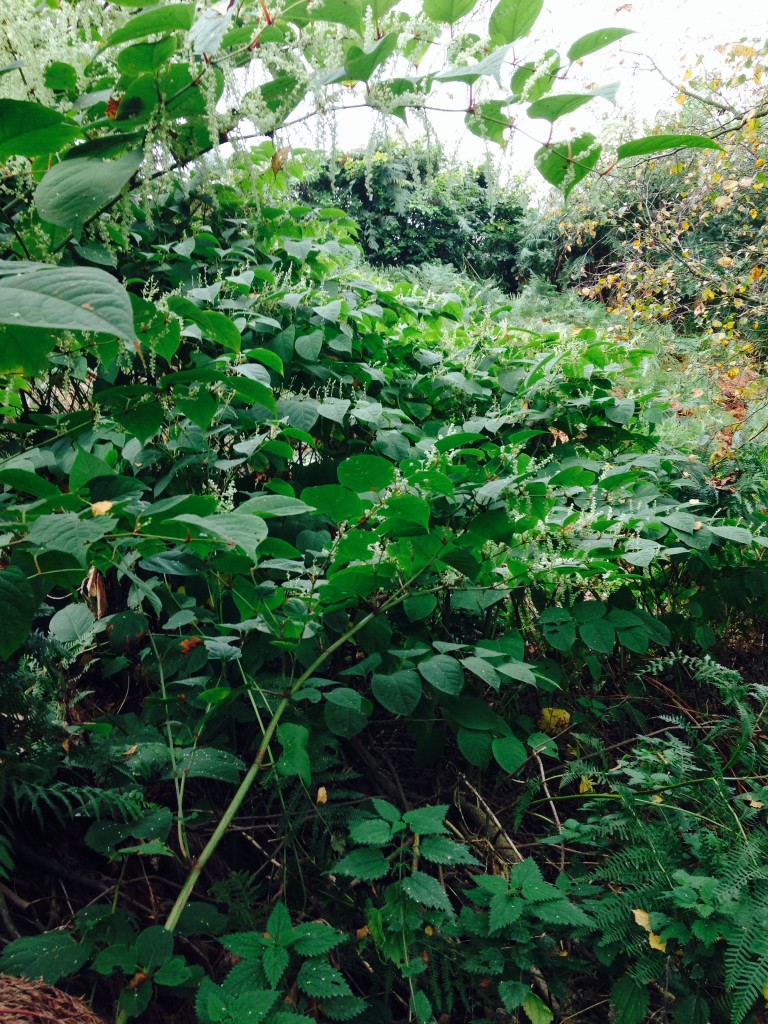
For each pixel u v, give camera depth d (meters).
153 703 1.68
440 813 1.60
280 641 1.70
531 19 1.17
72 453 1.93
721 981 1.60
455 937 1.62
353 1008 1.32
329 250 3.00
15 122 1.01
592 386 3.09
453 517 2.03
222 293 2.57
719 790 1.84
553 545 2.21
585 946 1.66
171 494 2.11
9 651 1.02
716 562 2.66
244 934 1.34
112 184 1.07
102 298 0.69
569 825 1.85
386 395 2.82
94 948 1.27
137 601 1.80
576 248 11.00
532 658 2.49
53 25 1.36
